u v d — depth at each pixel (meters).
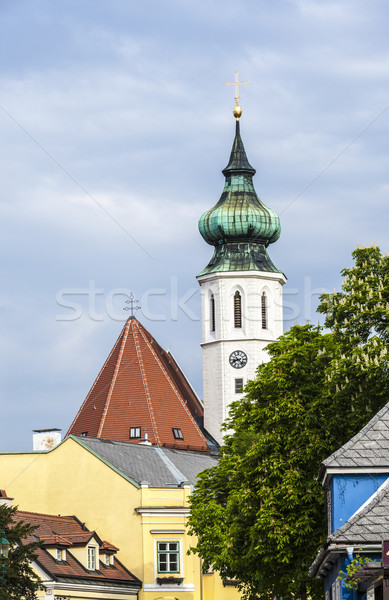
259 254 172.12
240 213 170.62
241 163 175.12
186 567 108.44
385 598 39.44
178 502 109.56
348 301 71.75
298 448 67.75
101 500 110.38
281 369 70.81
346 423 66.06
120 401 149.00
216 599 111.06
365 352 66.44
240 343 167.62
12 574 69.50
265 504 66.69
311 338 73.62
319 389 69.75
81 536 101.06
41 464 112.94
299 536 65.75
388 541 39.47
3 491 103.75
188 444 149.38
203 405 170.50
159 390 150.88
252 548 67.50
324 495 65.31
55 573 94.62
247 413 73.19
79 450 112.12
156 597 107.00
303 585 67.25
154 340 160.75
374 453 50.28
